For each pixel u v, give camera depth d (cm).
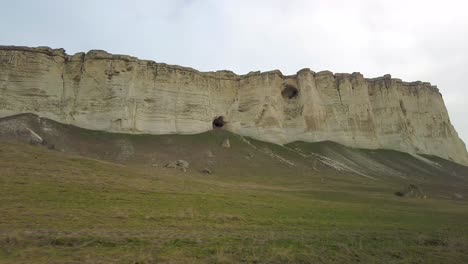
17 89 8569
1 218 2109
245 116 11194
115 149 7800
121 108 9212
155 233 2092
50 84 8994
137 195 3444
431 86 14225
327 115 11812
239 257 1711
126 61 9838
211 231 2316
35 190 3033
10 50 8850
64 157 5081
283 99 11925
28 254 1514
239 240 2084
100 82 9450
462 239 2686
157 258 1579
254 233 2356
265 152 9562
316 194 5566
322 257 1858
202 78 10994
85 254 1577
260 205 3766
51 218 2241
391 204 5147
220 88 11388
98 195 3194
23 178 3441
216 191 4531
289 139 11138
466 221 3912
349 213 3856
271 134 10900
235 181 6341
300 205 4116
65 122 8812
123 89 9462
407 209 4706
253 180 6725
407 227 3212
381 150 11688
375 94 12850
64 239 1766
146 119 9594
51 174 3847
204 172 6888
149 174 5131
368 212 4072
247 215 3092
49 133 7769
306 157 9594
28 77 8756
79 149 7375
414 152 12081
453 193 7362
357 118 11956
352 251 2045
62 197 2923
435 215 4278
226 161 8131
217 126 11381
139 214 2625
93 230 2036
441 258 2062
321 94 12131
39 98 8719
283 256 1780
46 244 1705
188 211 2908
